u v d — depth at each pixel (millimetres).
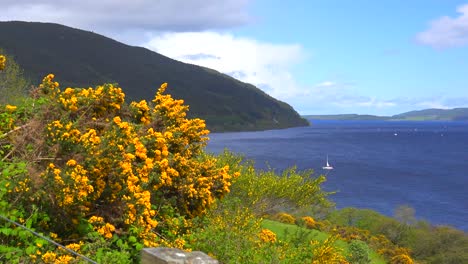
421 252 29344
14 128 9469
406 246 29391
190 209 11336
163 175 10320
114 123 9922
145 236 9234
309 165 116938
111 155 9094
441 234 29953
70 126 8977
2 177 7930
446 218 62500
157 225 10195
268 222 18531
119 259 7961
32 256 7336
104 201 9266
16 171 7934
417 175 110312
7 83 26812
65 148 8828
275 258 9727
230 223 10766
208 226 10484
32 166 8516
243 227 10703
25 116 9797
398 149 195375
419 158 155750
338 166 122312
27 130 9312
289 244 11461
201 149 12258
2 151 8906
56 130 8844
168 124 11820
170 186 11023
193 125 12086
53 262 7426
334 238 12211
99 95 10391
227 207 11758
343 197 76688
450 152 184375
